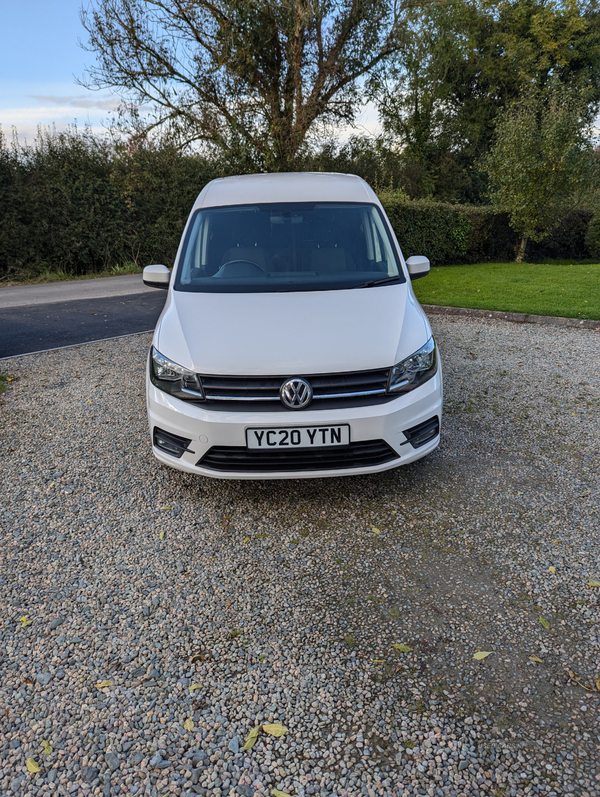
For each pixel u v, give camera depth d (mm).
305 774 1879
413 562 2969
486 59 34562
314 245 4188
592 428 4652
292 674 2279
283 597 2736
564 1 34531
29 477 4031
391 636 2461
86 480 3973
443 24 19906
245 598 2736
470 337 8086
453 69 32844
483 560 2965
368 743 1979
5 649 2441
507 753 1921
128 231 19672
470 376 6230
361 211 4504
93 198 18547
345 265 4066
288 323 3381
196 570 2959
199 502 3650
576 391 5594
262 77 18141
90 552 3133
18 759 1950
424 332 3494
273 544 3172
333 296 3678
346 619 2574
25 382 6359
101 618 2621
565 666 2268
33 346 8070
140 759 1943
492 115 35062
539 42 34938
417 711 2094
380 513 3451
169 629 2545
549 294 10930
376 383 3188
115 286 15195
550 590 2717
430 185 30875
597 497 3551
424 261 4539
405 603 2662
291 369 3102
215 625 2562
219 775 1884
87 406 5488
